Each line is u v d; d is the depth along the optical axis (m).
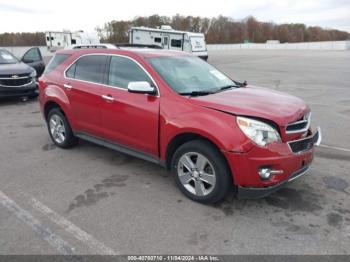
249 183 3.30
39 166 4.89
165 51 4.84
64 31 29.69
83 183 4.30
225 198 3.83
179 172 3.86
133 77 4.29
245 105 3.49
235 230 3.21
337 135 6.23
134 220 3.40
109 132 4.61
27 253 2.89
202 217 3.45
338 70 19.36
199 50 23.39
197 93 3.88
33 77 10.19
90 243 3.03
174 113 3.71
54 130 5.75
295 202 3.73
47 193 4.02
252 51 54.75
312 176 4.39
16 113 8.59
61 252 2.90
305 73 17.97
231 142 3.25
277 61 28.09
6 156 5.34
